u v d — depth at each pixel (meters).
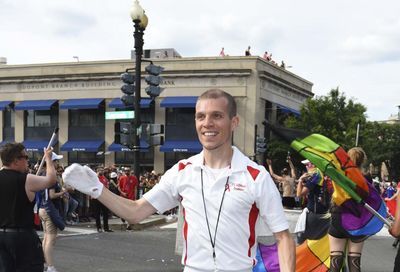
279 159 29.31
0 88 36.56
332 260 5.24
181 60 32.62
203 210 2.44
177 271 7.62
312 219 6.11
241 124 31.56
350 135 32.50
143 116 33.50
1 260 4.41
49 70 35.25
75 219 14.26
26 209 4.45
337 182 4.56
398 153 59.25
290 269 2.38
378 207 5.00
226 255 2.39
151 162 33.03
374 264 8.66
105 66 34.12
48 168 4.57
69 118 34.97
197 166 2.50
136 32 13.66
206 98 2.49
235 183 2.42
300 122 33.78
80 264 8.01
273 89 34.41
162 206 2.64
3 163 4.52
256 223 2.49
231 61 31.92
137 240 10.95
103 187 2.57
